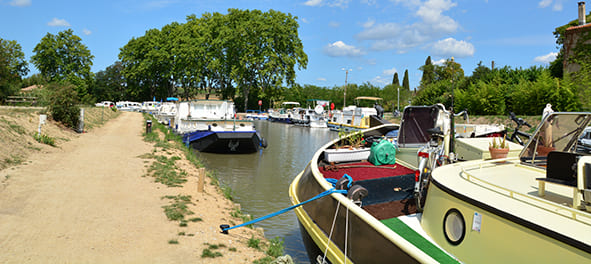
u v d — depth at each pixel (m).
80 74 74.38
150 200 9.28
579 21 32.69
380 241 4.23
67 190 9.62
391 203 5.85
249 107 86.62
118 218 7.72
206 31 75.19
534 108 30.56
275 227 9.43
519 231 3.16
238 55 74.50
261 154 23.45
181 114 27.78
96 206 8.44
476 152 6.52
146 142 21.78
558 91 28.44
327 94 89.19
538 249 2.99
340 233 5.20
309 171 7.70
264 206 11.43
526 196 3.44
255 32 71.06
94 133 25.38
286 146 28.41
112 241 6.47
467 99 38.44
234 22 75.06
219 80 83.88
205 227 7.70
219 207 9.85
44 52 70.00
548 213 3.23
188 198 9.69
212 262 5.98
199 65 74.31
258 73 73.25
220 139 21.81
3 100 32.72
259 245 7.41
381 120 11.18
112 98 97.69
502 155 5.71
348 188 5.85
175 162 15.59
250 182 15.04
